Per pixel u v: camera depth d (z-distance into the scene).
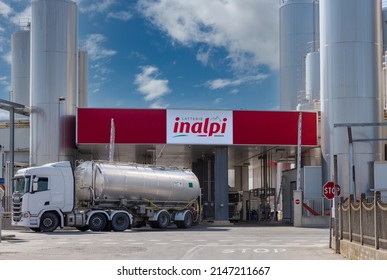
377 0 46.41
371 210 16.23
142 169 37.12
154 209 37.44
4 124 57.25
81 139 44.00
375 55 45.72
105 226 34.50
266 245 24.36
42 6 46.78
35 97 46.25
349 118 44.81
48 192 32.38
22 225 31.80
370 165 44.31
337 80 45.31
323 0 46.78
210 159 58.47
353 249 18.12
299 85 65.19
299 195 43.06
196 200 40.06
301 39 65.62
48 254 19.88
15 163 52.97
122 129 44.31
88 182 34.62
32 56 46.88
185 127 45.00
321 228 40.34
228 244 24.83
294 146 46.88
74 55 47.59
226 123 45.38
